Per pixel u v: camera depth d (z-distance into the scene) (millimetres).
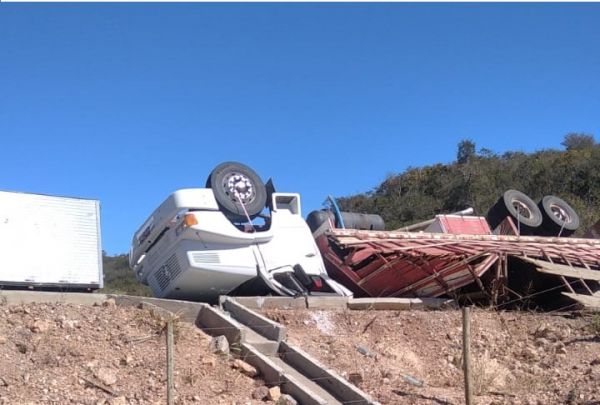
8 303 8672
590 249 14336
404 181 36031
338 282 12727
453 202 32281
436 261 11820
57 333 7809
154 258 11664
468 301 12328
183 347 7969
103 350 7621
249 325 9156
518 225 15984
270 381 7543
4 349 7219
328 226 12734
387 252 11906
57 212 10172
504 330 10625
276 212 11883
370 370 8484
